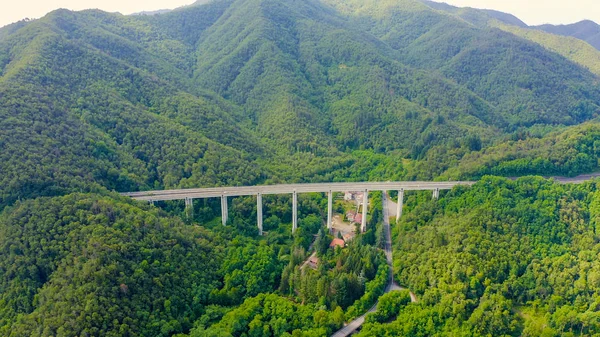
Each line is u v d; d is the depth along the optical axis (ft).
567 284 495.41
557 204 615.57
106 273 465.06
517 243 561.02
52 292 452.35
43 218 522.47
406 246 622.95
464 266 525.34
